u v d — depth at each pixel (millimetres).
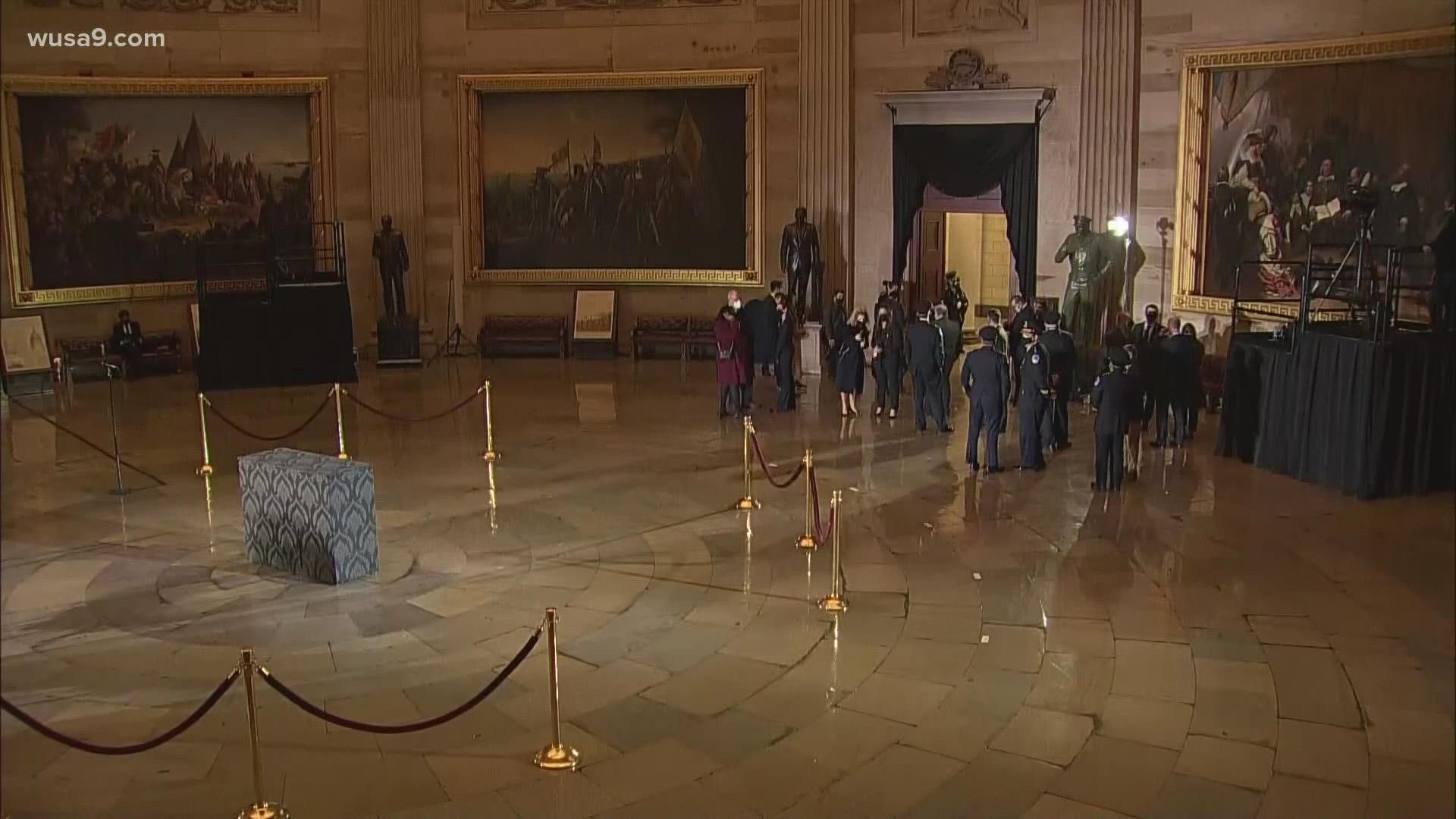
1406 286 14977
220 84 22672
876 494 14539
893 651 10070
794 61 22656
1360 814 7570
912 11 21719
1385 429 13938
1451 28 15672
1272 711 8977
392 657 9914
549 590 11398
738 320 18516
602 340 23859
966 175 21672
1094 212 20531
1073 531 13102
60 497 14539
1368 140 16953
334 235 22375
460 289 24297
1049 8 20766
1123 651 10055
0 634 10414
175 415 19016
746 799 7828
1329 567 11906
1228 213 19109
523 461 16000
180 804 7762
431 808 7707
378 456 16359
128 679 9547
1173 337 16500
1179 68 19500
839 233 22594
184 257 22938
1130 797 7828
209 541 12867
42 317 20922
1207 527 13180
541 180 24062
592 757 8336
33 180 21422
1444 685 9352
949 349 18391
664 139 23562
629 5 23109
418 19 23500
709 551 12500
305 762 8273
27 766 8211
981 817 7602
